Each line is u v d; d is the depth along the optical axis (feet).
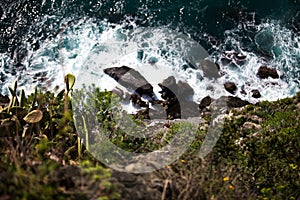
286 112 29.60
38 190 12.16
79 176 13.50
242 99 42.91
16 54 46.57
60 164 15.40
